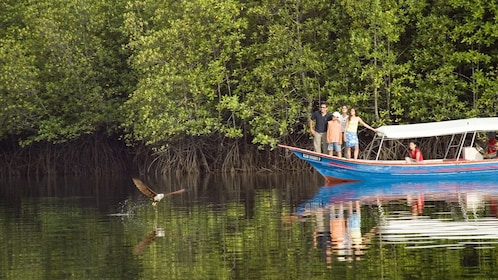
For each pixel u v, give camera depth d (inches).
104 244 1446.9
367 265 1221.7
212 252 1344.7
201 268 1236.5
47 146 3353.8
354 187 2276.1
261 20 2933.1
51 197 2326.5
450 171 2400.3
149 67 2935.5
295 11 2859.3
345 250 1328.7
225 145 3065.9
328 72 2856.8
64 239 1509.6
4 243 1488.7
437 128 2407.7
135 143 3186.5
